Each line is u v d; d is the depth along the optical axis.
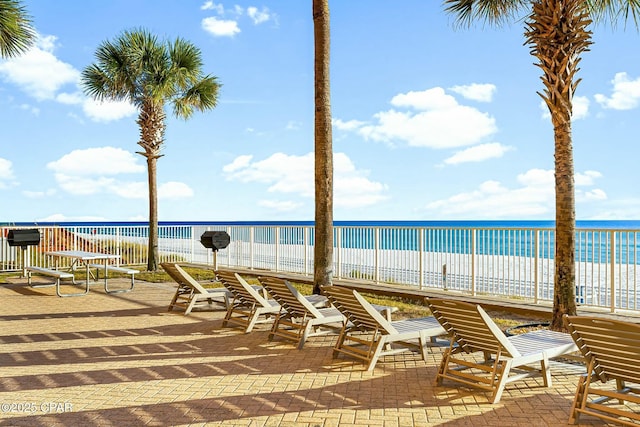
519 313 9.09
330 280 9.62
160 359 6.54
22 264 16.14
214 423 4.46
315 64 9.73
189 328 8.45
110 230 18.05
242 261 16.98
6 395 5.19
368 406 4.85
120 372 5.97
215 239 13.52
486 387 5.04
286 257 15.30
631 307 8.70
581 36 6.99
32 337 7.82
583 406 4.38
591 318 4.12
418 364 6.27
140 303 10.97
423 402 4.95
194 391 5.29
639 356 4.04
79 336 7.88
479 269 10.45
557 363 6.23
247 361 6.43
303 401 4.99
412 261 11.71
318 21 9.66
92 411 4.75
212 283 13.47
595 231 8.77
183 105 16.58
